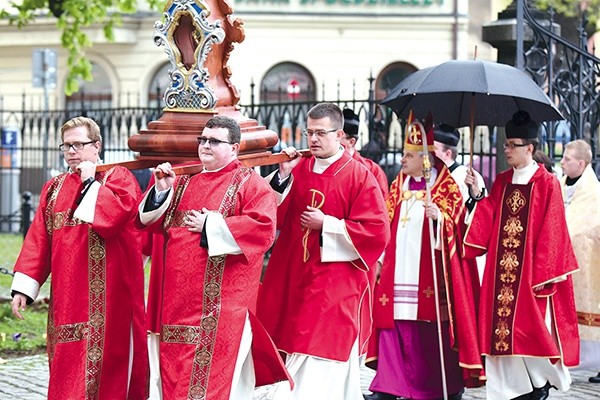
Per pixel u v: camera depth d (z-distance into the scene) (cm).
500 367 1277
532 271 1260
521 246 1265
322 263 1106
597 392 1397
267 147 1180
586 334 1494
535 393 1282
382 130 2233
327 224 1095
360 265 1108
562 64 1819
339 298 1101
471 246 1252
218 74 1164
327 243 1095
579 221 1502
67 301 1048
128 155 2988
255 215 1009
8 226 3459
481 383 1241
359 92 4488
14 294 1056
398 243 1251
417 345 1245
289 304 1122
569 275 1284
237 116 1162
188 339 1006
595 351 1495
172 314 1013
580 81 1773
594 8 2894
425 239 1244
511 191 1273
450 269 1231
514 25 1675
